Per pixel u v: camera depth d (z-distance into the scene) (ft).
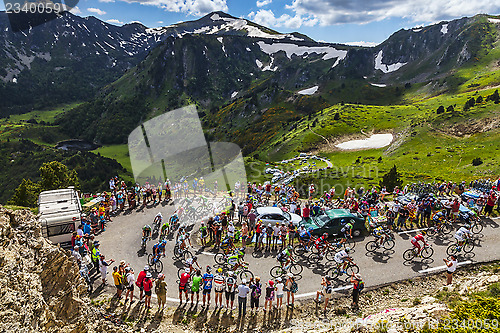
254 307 59.57
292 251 78.48
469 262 71.61
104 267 65.16
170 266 73.36
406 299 60.64
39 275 35.68
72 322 37.73
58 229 75.66
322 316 57.21
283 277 67.77
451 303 49.01
